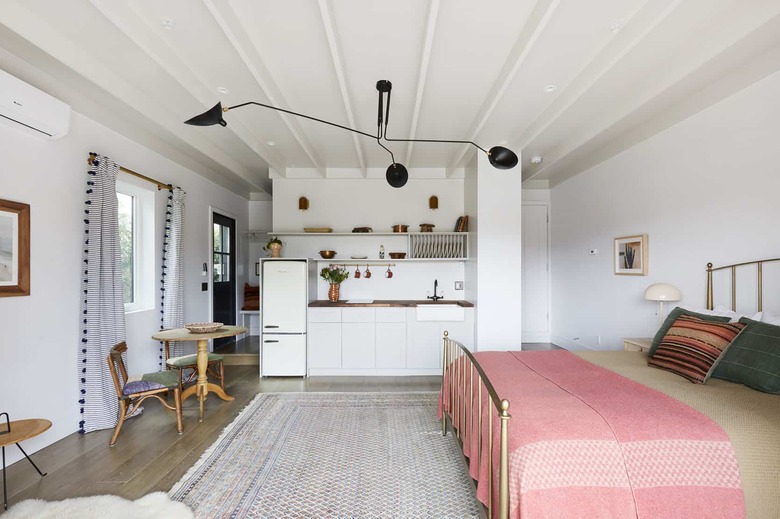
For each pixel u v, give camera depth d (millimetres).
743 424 1590
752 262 2721
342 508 2029
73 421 2941
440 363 4617
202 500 2094
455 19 2229
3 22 2018
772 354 2016
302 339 4504
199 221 4926
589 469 1408
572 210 5426
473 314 4609
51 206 2762
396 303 4789
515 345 4383
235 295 6094
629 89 3074
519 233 4406
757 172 2693
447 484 2254
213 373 4238
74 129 2957
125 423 3158
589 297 4961
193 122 2465
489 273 4402
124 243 3752
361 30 2322
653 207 3748
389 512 1999
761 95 2656
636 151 4008
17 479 2293
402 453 2623
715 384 2125
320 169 5047
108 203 3172
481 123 3535
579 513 1351
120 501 2051
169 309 4090
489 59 2654
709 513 1395
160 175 4078
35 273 2639
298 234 5145
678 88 2770
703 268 3146
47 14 2150
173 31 2303
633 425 1564
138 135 3570
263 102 3264
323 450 2668
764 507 1423
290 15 2178
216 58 2596
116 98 2828
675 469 1434
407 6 2115
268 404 3590
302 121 3725
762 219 2666
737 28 2193
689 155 3295
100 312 3094
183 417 3289
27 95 2354
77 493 2150
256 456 2582
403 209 5367
